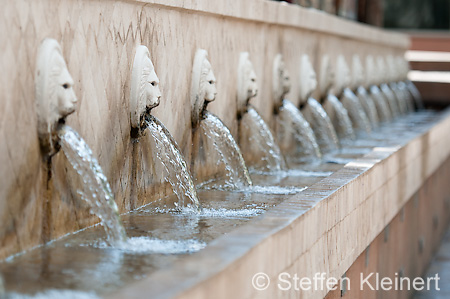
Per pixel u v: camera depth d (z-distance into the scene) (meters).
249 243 4.62
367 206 7.90
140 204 7.30
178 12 8.00
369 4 21.64
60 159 5.90
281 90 11.11
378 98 17.61
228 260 4.25
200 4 8.31
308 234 5.69
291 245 5.27
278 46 11.18
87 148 5.80
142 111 7.09
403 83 21.75
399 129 15.88
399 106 20.19
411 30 26.78
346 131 13.72
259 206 7.39
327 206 6.22
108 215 5.79
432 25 26.61
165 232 6.12
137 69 7.04
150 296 3.61
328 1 16.52
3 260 5.20
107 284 4.66
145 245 5.66
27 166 5.48
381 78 18.89
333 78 13.80
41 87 5.56
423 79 24.41
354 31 15.62
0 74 5.16
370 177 7.99
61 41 5.85
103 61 6.52
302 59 12.30
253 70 9.88
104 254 5.38
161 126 7.39
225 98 9.41
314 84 12.35
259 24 10.36
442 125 15.16
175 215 6.90
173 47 7.93
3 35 5.18
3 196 5.21
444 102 24.25
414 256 12.21
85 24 6.20
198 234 6.07
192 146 8.54
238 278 4.31
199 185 8.57
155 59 7.51
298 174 9.75
